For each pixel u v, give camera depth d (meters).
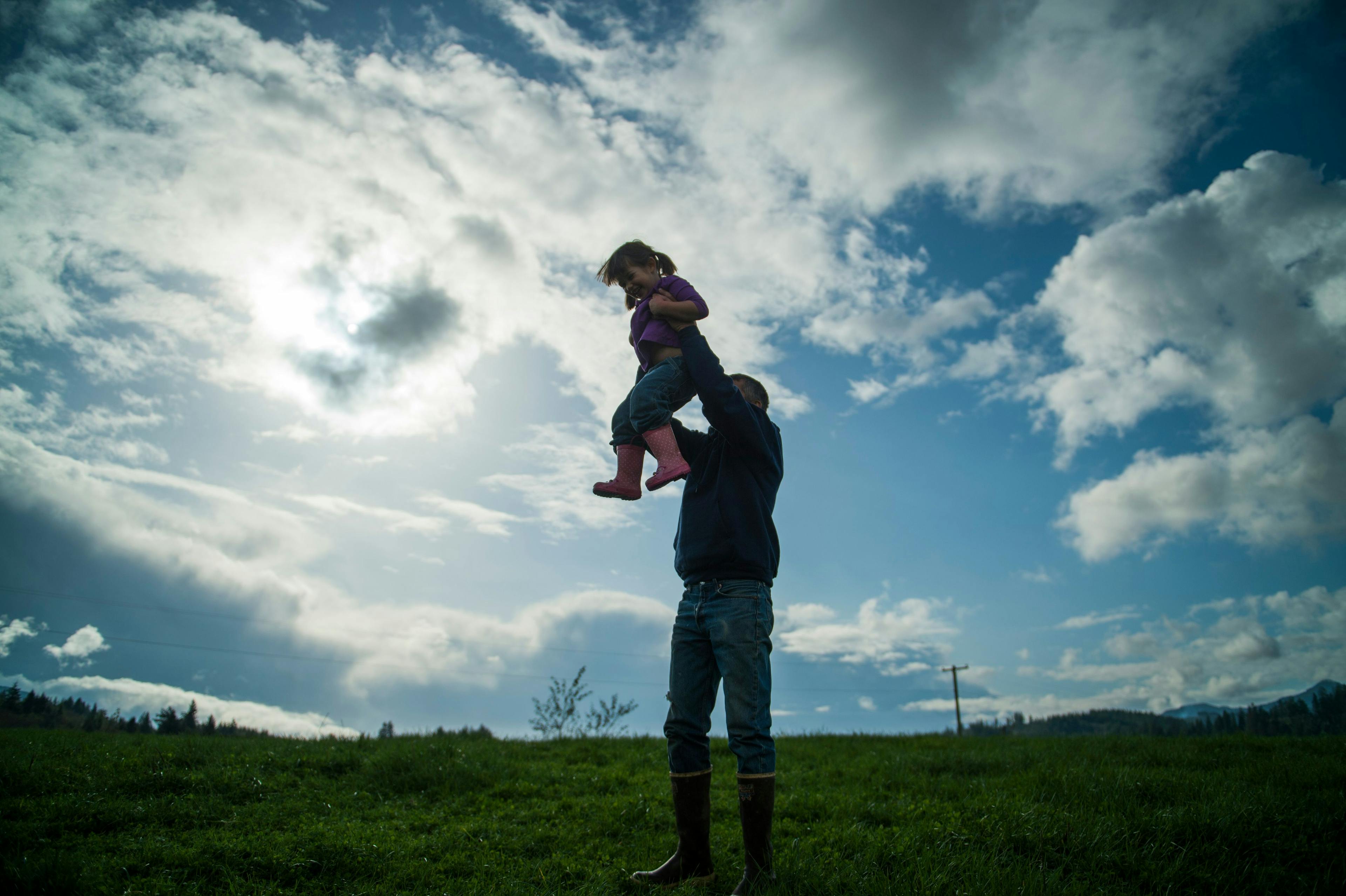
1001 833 4.03
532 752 8.80
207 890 3.06
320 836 3.83
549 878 3.41
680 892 3.07
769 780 3.05
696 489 3.41
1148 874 3.50
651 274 3.65
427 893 3.08
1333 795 4.88
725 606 3.18
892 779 6.69
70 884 2.82
